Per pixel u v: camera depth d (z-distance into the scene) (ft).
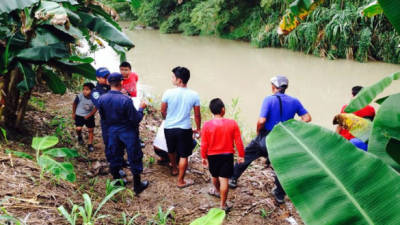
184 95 12.91
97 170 14.20
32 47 12.24
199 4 88.02
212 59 53.47
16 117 14.88
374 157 4.63
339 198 4.45
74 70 14.88
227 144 11.65
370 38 48.70
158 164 15.94
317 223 4.40
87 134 18.24
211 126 11.60
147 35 94.79
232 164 11.90
